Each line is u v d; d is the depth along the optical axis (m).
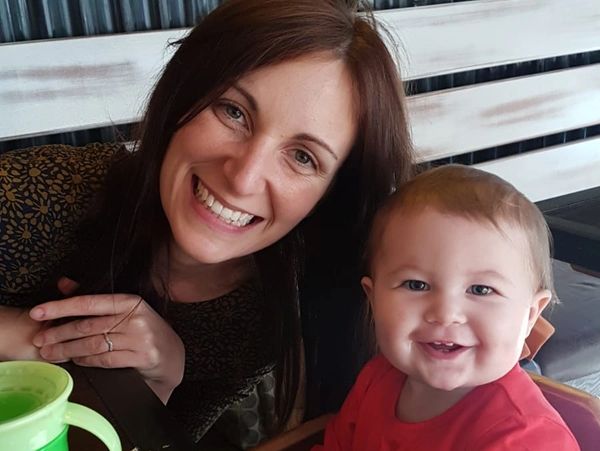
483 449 0.77
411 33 2.01
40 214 1.09
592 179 2.55
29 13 1.56
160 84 0.97
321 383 1.20
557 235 1.67
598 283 2.01
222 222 0.94
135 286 1.08
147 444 0.73
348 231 1.06
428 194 0.85
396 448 0.87
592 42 2.38
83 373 0.90
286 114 0.86
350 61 0.88
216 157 0.90
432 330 0.80
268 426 1.60
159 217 1.04
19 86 1.53
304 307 1.17
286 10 0.86
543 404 0.80
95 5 1.63
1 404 0.57
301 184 0.91
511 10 2.19
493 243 0.80
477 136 2.24
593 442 0.84
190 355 1.20
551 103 2.37
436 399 0.85
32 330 0.96
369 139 0.94
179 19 1.74
